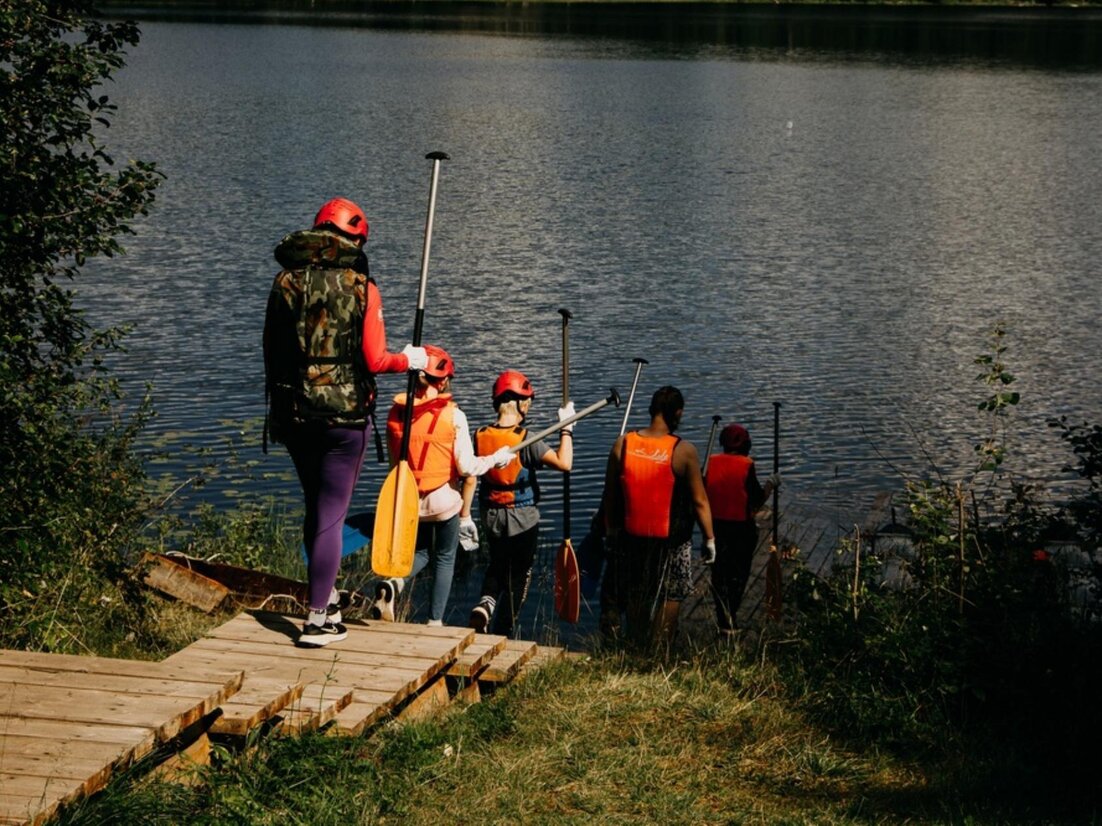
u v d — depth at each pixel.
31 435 6.81
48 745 4.33
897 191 44.88
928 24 147.12
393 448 7.27
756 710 6.38
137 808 4.31
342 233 5.61
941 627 6.75
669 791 5.42
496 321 25.05
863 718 6.26
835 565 8.16
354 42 115.88
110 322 23.77
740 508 9.46
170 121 61.59
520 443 8.40
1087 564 8.20
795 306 27.02
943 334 24.45
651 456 8.01
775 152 55.97
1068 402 19.75
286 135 57.56
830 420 18.72
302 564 11.26
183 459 15.46
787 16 158.50
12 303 7.12
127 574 8.01
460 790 5.25
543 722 6.10
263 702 5.05
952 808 5.40
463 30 133.62
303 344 5.54
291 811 4.69
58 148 7.16
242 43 112.69
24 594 6.87
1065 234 36.12
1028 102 75.88
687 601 10.32
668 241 34.84
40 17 7.01
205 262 29.95
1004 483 15.64
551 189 44.47
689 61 102.88
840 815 5.29
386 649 5.96
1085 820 5.27
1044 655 6.47
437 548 7.34
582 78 88.44
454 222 37.19
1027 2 181.75
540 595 10.88
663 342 23.59
